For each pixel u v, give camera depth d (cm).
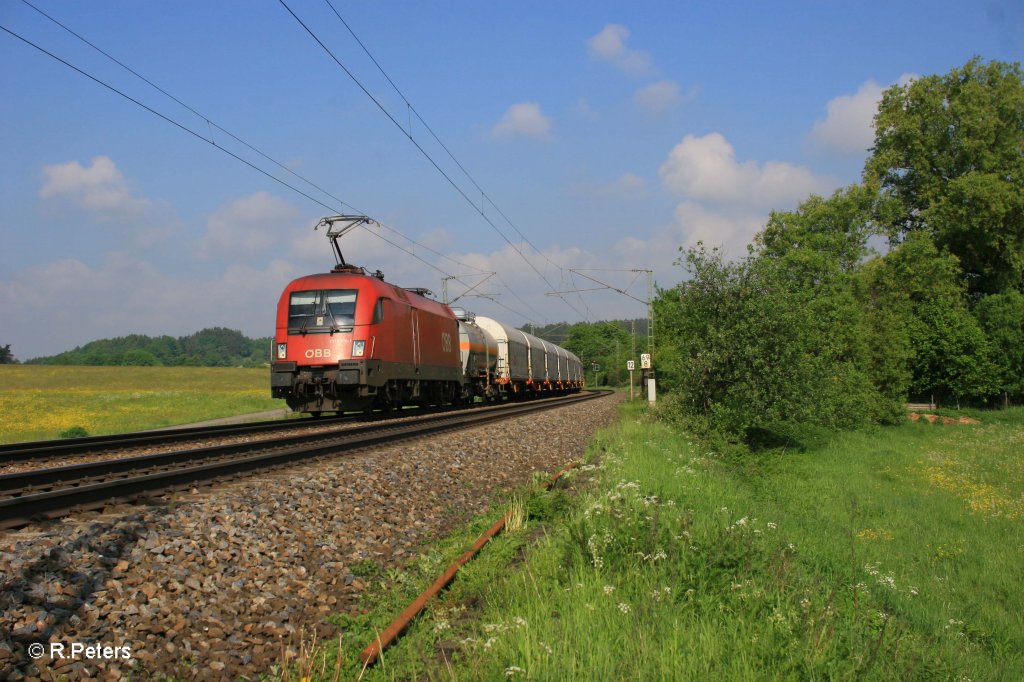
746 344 2228
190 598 571
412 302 2531
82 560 573
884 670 527
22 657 449
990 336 5094
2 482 895
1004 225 4675
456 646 554
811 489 1802
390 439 1527
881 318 3534
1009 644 834
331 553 751
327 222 2302
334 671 509
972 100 4603
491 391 3953
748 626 566
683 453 1831
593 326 12612
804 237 3922
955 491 1994
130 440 1478
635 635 513
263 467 1086
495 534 918
